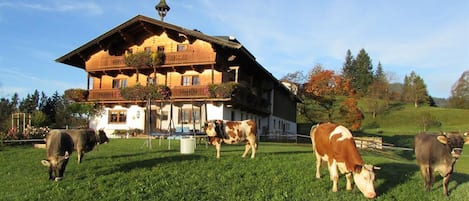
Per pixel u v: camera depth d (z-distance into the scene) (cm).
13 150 2134
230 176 1385
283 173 1440
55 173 1293
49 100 5222
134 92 3562
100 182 1302
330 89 5806
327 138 1225
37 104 8100
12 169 1589
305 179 1356
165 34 3803
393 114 9006
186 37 3612
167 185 1270
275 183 1308
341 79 5862
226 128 1722
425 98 10244
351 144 1148
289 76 6694
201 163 1590
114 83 4009
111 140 2819
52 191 1217
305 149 2381
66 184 1287
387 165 1664
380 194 1215
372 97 10081
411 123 8425
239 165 1561
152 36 3853
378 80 11656
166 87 3509
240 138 1728
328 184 1294
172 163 1581
